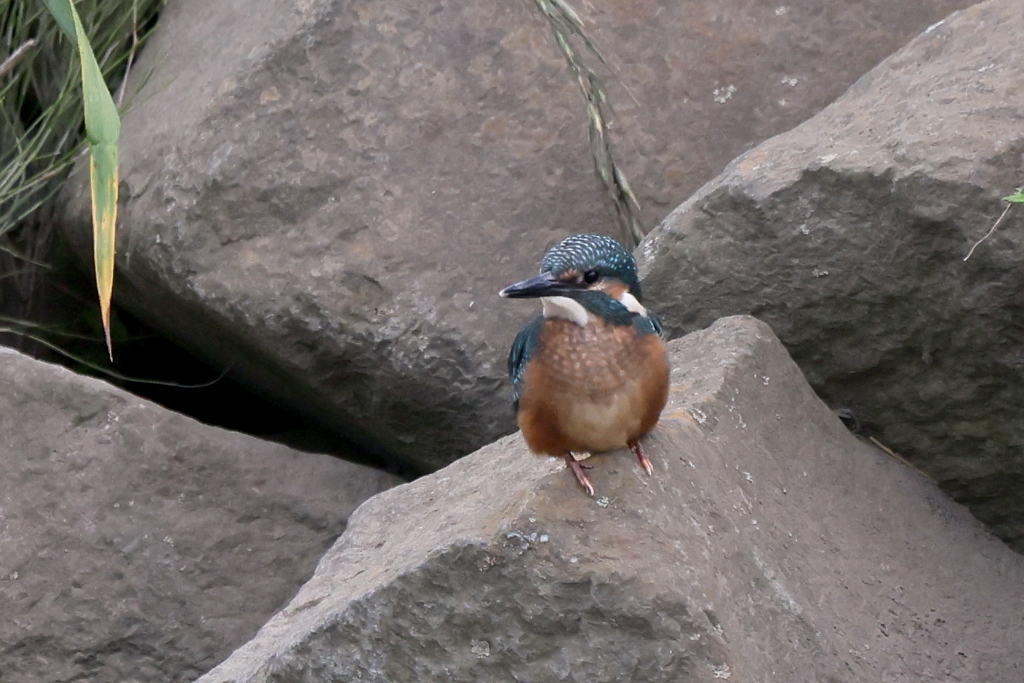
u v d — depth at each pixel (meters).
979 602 9.00
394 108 11.20
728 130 11.69
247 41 11.49
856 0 11.94
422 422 11.17
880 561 8.95
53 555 10.10
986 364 9.43
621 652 6.81
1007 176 8.92
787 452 9.19
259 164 10.98
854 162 9.49
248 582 10.69
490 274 11.03
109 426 10.35
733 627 7.13
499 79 11.40
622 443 7.25
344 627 7.34
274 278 10.84
